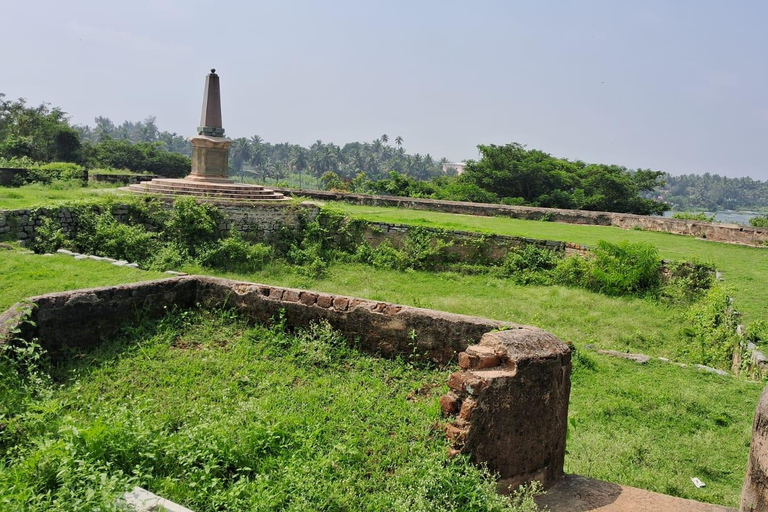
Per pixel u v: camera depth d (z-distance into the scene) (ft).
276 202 57.06
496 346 14.46
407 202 78.43
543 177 120.67
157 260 45.98
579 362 27.22
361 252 55.57
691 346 33.96
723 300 36.65
